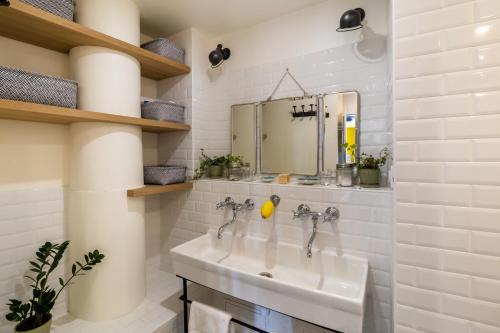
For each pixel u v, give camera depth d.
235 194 1.70
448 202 0.85
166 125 1.71
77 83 1.33
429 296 0.88
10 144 1.29
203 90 2.01
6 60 1.28
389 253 1.23
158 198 2.08
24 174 1.33
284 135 1.75
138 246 1.54
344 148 1.54
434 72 0.86
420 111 0.88
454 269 0.85
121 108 1.44
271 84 1.81
